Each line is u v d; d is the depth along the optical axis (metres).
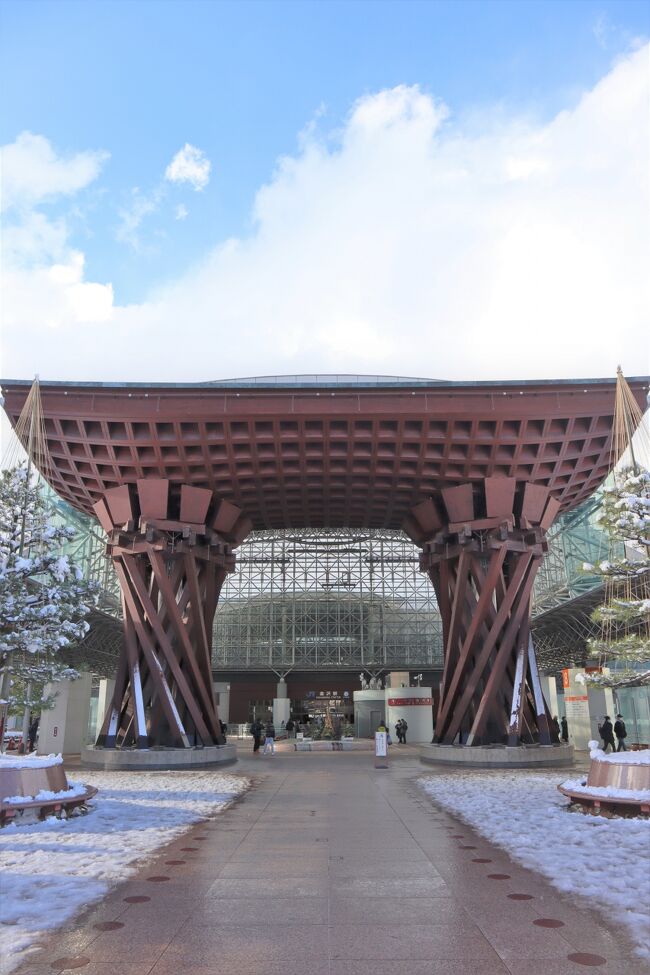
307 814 13.33
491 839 10.48
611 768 12.83
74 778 20.39
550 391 24.78
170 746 25.94
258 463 27.00
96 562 52.66
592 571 15.01
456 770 23.44
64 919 6.53
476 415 24.95
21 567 14.02
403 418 25.09
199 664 28.06
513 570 26.95
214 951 5.72
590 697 33.38
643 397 24.77
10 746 32.94
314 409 24.77
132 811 13.33
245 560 71.94
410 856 9.34
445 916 6.65
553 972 5.25
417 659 73.06
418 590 75.00
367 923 6.46
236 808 14.21
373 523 35.06
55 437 25.25
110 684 40.00
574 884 7.67
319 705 75.12
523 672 26.52
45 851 9.35
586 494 29.38
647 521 14.24
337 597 74.75
